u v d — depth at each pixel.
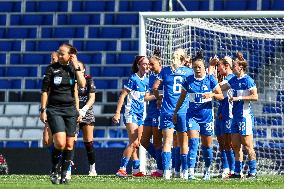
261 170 66.38
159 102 41.62
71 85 29.16
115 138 73.00
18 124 78.56
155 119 44.06
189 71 39.97
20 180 36.25
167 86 39.78
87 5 87.38
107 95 80.94
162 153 39.97
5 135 77.81
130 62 84.25
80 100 44.94
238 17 57.91
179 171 44.69
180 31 61.38
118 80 82.19
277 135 70.31
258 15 57.84
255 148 67.62
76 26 86.25
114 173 59.38
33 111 79.00
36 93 81.19
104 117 77.88
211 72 44.75
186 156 39.50
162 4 86.06
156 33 59.72
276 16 57.53
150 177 42.94
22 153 61.69
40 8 88.00
